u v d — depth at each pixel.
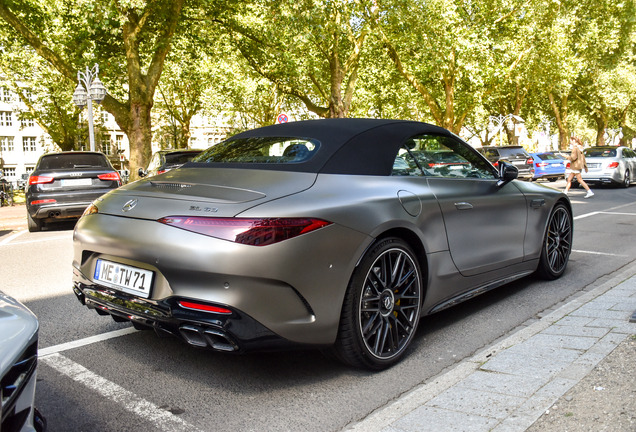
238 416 2.63
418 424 2.38
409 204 3.35
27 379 1.67
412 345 3.61
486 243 4.11
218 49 23.08
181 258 2.67
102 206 3.24
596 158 19.78
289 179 3.02
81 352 3.51
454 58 26.08
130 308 2.92
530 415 2.36
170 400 2.81
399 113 38.41
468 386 2.74
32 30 18.58
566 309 3.94
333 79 23.19
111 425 2.54
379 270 3.13
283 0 18.47
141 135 16.77
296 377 3.10
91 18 15.30
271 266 2.62
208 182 3.09
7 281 5.74
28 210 10.24
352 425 2.53
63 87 32.72
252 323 2.63
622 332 3.32
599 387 2.57
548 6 26.83
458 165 4.09
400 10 22.16
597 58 38.34
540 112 48.03
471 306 4.51
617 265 6.02
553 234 5.23
